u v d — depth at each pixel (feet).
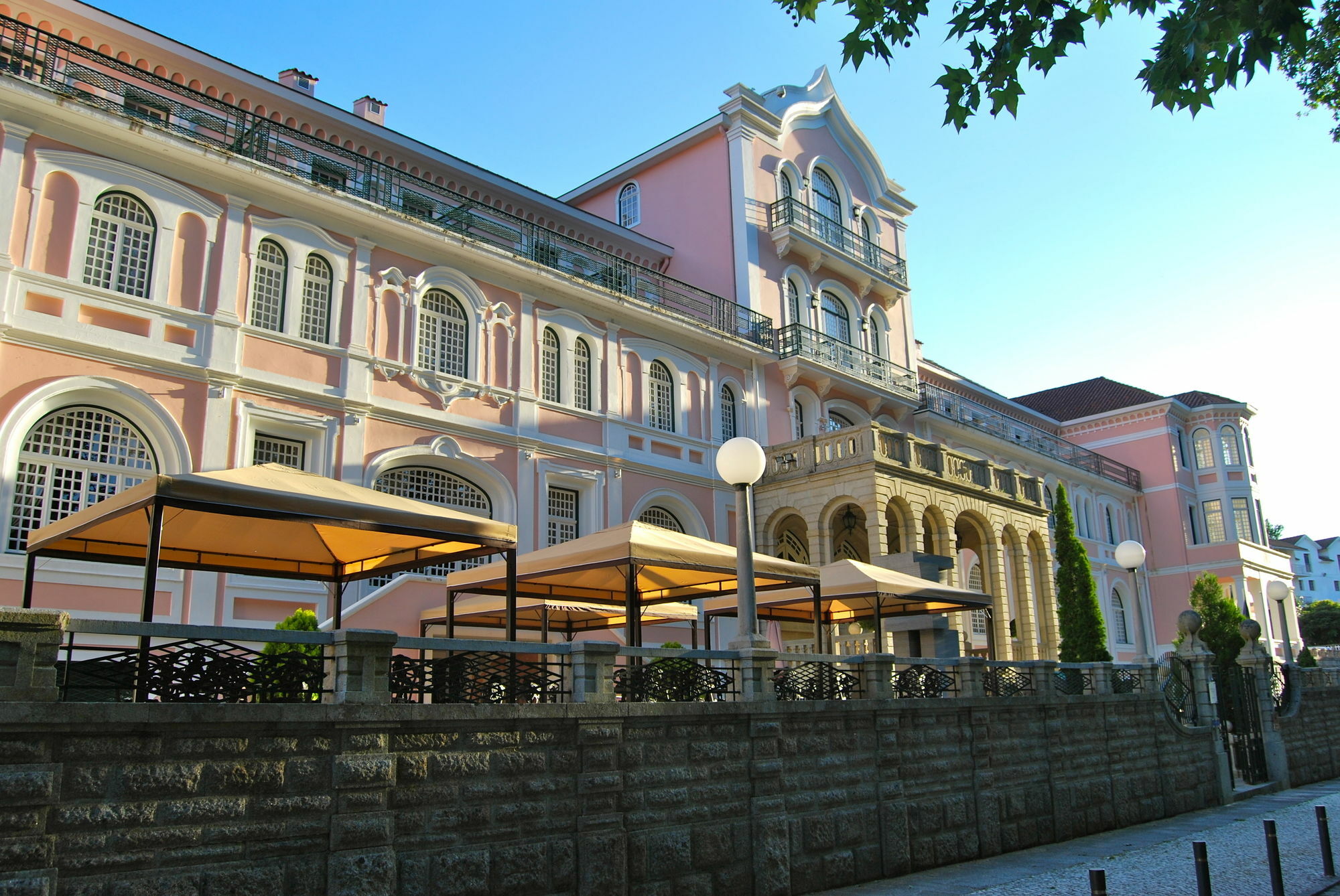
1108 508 151.53
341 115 75.10
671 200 103.45
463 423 66.03
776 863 36.32
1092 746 55.01
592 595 55.57
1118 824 55.21
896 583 54.60
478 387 67.72
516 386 70.28
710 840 34.60
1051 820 50.44
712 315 89.86
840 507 81.10
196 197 56.24
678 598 54.60
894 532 89.04
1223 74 26.32
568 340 74.54
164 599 51.13
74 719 21.85
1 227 48.62
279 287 59.47
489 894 28.27
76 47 53.62
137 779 22.80
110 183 53.16
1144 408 160.35
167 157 55.21
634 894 31.76
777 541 86.74
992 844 46.29
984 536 90.17
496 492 67.56
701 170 100.89
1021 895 37.17
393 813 26.71
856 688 43.37
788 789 37.91
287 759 25.20
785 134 103.35
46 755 21.67
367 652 27.02
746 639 38.55
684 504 80.33
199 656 25.09
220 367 55.16
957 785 45.65
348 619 57.72
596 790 31.35
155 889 22.54
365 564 43.39
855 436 79.77
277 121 72.84
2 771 21.01
